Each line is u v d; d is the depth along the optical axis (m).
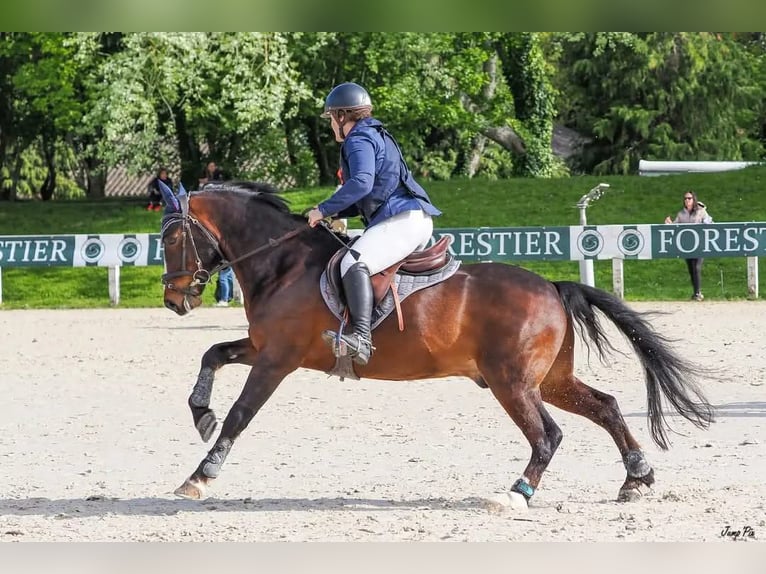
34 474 9.54
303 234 8.55
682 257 24.28
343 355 8.06
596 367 16.09
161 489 8.94
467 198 32.97
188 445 10.85
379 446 10.72
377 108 35.56
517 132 40.44
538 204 32.25
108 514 7.99
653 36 42.34
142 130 34.12
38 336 20.22
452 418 12.20
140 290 27.88
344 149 8.22
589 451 10.39
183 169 36.62
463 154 42.62
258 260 8.51
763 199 31.56
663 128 43.38
